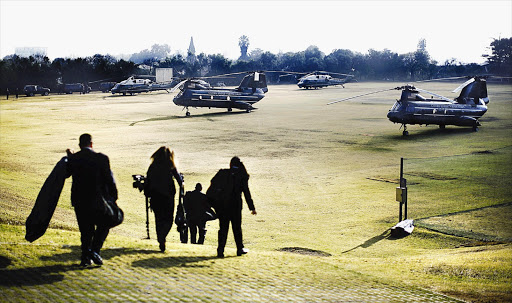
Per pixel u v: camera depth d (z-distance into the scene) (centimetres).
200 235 1403
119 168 3047
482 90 4828
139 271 759
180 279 743
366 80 18238
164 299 638
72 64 13250
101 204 719
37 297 600
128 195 2384
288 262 989
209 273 802
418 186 2531
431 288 909
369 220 1989
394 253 1570
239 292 710
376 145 3991
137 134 4569
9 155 3434
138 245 973
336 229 1880
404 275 1005
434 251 1548
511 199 2214
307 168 3102
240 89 6544
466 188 2448
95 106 7494
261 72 6588
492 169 2916
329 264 1028
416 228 1819
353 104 7738
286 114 6303
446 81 16650
